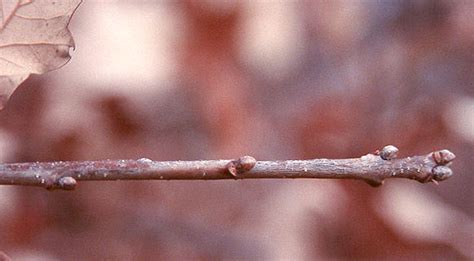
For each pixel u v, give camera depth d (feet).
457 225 2.15
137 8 2.06
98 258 2.09
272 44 2.44
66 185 1.09
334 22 2.67
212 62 2.31
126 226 2.14
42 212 2.09
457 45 2.63
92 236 2.11
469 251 2.12
